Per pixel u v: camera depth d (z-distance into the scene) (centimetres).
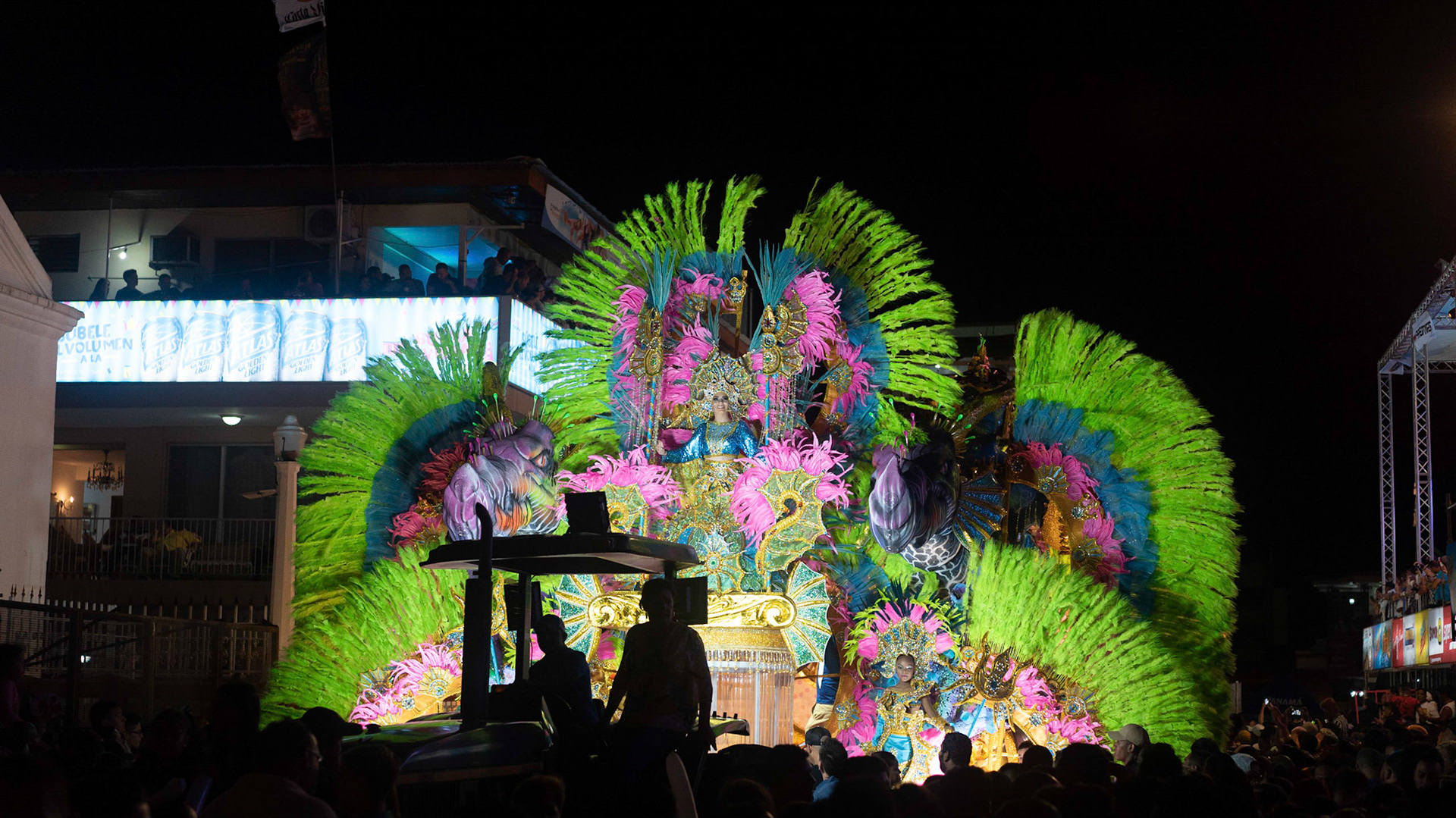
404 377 1338
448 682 1229
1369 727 1159
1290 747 850
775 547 1202
